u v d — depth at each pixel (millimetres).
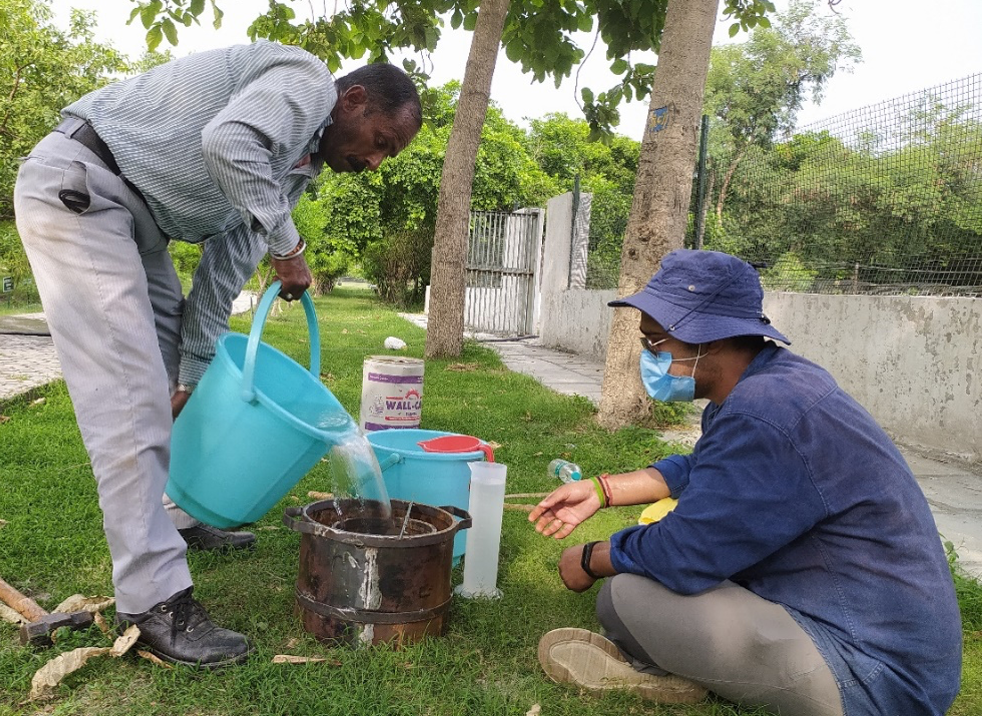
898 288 6836
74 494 3725
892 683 1881
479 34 9523
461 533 3156
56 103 22344
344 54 9289
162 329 3008
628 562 2168
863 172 7113
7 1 20922
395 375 4008
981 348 5770
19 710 2006
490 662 2371
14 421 5336
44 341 10742
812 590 1958
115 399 2232
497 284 16594
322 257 23875
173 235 2553
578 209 13539
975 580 3221
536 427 6062
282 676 2164
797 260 7891
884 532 1886
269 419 2453
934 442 6133
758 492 1880
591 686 2219
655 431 6129
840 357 7141
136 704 2033
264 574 2922
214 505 2590
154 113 2338
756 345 2109
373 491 2627
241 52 2393
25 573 2838
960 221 6258
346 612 2332
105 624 2365
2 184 22094
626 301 2078
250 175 2227
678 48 5656
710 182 8562
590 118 8570
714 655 2010
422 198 25391
